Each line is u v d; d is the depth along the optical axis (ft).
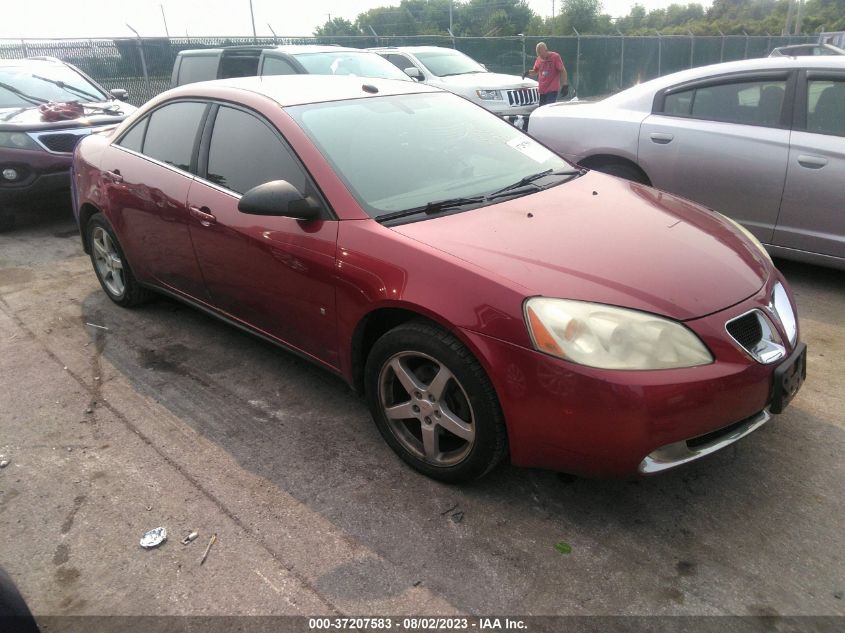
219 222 11.03
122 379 12.12
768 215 15.38
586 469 7.73
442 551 7.91
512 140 12.33
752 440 9.76
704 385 7.35
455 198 9.98
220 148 11.50
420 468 9.16
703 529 8.14
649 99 17.35
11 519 8.64
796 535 8.00
